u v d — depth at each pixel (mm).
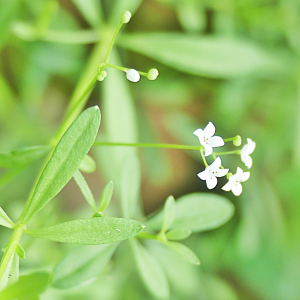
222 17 210
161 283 163
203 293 208
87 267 157
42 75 209
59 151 148
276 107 221
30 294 149
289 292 222
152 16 219
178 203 166
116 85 190
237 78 219
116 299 194
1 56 204
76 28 208
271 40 217
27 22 200
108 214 203
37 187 148
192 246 218
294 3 213
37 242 188
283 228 221
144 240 194
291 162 225
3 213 148
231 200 223
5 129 202
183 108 229
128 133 190
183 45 194
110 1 205
